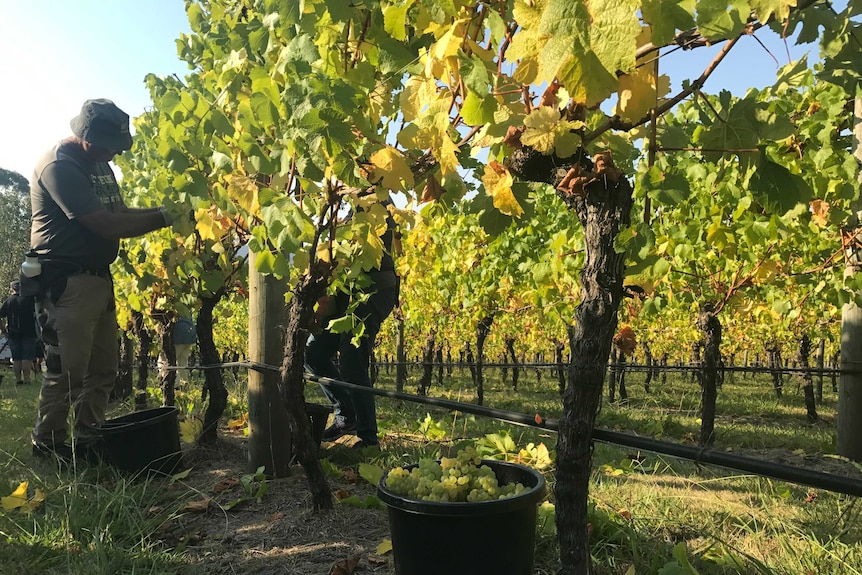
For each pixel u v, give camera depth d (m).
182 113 2.49
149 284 4.10
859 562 1.94
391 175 1.73
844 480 1.19
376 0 1.56
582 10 0.91
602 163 1.31
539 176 1.46
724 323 8.71
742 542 2.18
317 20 1.72
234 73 2.40
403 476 1.92
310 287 2.39
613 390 8.40
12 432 4.24
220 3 3.42
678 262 4.10
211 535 2.28
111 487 2.87
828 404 9.18
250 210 2.29
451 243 7.73
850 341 3.96
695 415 6.15
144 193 4.81
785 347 11.98
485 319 7.36
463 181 2.39
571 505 1.37
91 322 3.39
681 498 2.57
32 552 2.07
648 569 1.90
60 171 3.21
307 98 1.71
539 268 4.12
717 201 3.62
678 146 1.56
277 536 2.24
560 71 0.95
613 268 1.34
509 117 1.39
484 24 1.44
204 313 3.78
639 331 8.52
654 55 1.20
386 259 3.77
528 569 1.75
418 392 7.76
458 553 1.63
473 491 1.75
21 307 8.65
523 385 11.92
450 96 1.46
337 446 3.66
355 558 1.96
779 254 4.26
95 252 3.39
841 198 3.27
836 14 1.22
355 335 3.32
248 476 2.76
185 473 3.04
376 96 1.96
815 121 3.69
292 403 2.40
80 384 3.39
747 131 1.42
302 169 1.89
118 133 3.40
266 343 3.02
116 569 1.95
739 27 1.06
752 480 3.01
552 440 4.15
